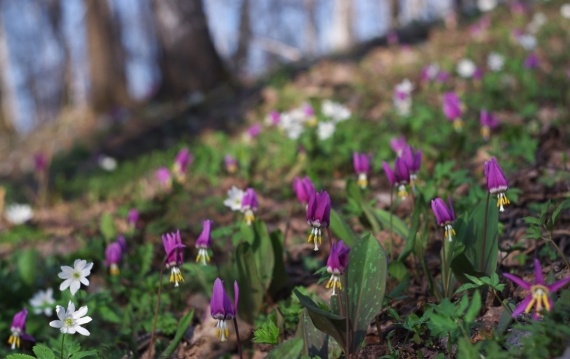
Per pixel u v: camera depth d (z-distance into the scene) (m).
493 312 0.69
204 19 3.39
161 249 1.10
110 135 3.08
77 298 0.87
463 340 0.51
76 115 4.46
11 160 3.96
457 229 0.71
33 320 0.94
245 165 1.46
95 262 1.06
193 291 0.95
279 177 1.42
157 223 1.23
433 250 0.89
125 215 1.36
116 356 0.81
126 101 4.64
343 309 0.65
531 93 1.58
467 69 1.79
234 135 2.13
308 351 0.66
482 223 0.70
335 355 0.66
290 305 0.84
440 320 0.54
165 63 3.46
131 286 0.98
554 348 0.53
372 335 0.72
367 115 1.85
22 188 2.55
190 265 0.89
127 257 1.00
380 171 1.31
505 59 1.97
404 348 0.67
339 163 1.37
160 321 0.86
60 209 1.75
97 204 1.70
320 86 2.32
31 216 1.61
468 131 1.42
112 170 2.19
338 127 1.58
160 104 3.38
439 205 0.67
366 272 0.65
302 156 1.38
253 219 0.85
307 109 1.45
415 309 0.74
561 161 1.08
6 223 1.61
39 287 1.05
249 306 0.83
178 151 1.96
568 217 0.87
